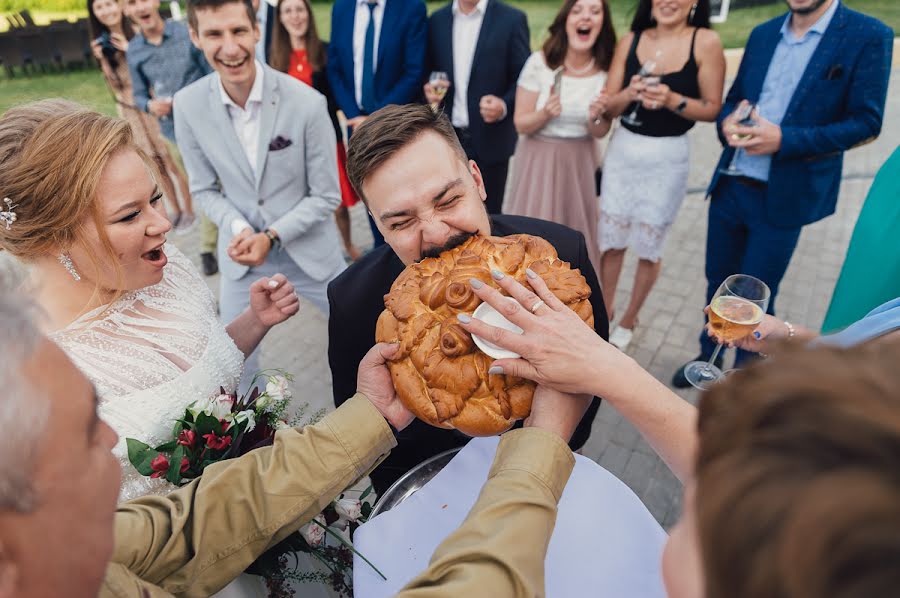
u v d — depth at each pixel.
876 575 0.30
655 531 1.36
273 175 3.12
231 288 3.35
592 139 4.08
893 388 0.38
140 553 1.03
